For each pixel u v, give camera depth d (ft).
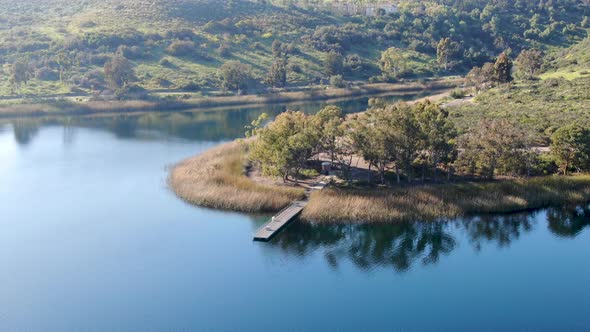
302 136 248.11
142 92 559.38
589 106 374.63
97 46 647.15
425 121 246.27
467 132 305.73
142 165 318.86
